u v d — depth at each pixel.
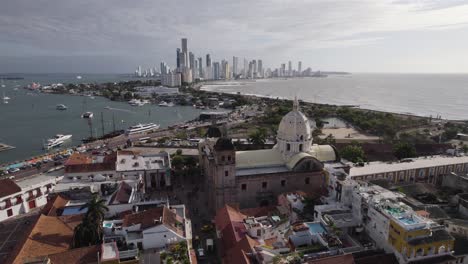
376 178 110.19
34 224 76.44
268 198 104.62
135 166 125.00
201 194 120.56
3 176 142.25
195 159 142.00
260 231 76.88
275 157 112.75
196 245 84.94
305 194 94.44
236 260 66.62
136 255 62.44
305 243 73.31
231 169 99.06
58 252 67.69
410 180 117.12
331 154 116.19
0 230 95.00
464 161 125.12
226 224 81.44
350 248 68.94
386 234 68.69
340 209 81.44
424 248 63.44
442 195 101.88
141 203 85.31
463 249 68.94
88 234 70.00
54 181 116.44
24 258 63.62
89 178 113.44
